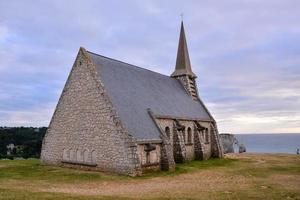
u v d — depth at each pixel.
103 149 26.30
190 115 37.41
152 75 37.88
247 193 17.62
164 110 32.56
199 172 27.39
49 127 31.27
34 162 33.53
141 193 17.89
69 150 29.16
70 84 29.59
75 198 15.49
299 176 25.08
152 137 27.28
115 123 25.59
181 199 15.91
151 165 26.55
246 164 33.69
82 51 28.94
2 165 30.61
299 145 149.12
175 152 32.78
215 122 42.72
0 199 14.62
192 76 44.69
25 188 18.98
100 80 27.36
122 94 28.70
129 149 24.56
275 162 35.75
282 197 16.52
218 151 41.28
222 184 21.17
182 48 45.53
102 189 19.52
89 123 27.62
